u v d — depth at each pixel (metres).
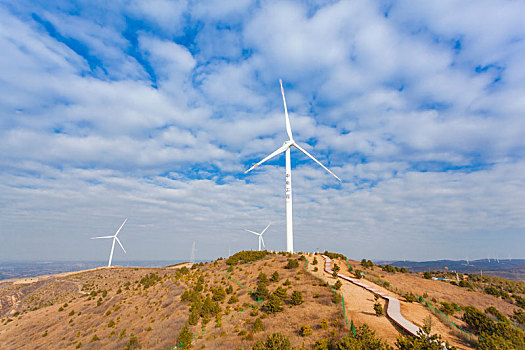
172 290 66.56
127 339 43.75
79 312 73.19
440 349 22.83
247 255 91.25
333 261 83.25
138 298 70.50
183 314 49.91
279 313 40.22
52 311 86.19
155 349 37.03
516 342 28.11
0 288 159.50
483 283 99.19
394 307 38.41
